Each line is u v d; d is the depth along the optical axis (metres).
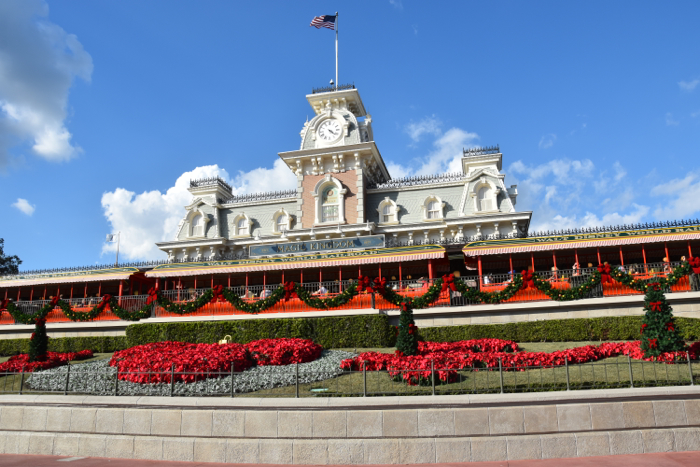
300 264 27.31
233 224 43.50
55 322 28.64
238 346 18.58
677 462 10.34
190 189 45.72
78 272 32.03
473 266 29.31
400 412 11.42
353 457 11.22
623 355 17.12
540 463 10.74
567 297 22.39
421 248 26.56
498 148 40.72
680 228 23.55
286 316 24.66
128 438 12.30
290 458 11.38
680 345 15.10
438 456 11.13
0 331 29.72
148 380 14.68
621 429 11.31
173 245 42.72
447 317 23.89
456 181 40.22
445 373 13.77
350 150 40.75
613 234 24.30
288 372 15.77
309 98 46.00
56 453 12.65
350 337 22.95
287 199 43.31
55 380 15.63
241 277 31.17
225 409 11.98
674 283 21.44
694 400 11.45
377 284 23.55
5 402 13.35
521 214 36.34
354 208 40.06
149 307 27.08
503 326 22.33
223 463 11.59
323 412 11.55
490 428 11.27
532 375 14.12
